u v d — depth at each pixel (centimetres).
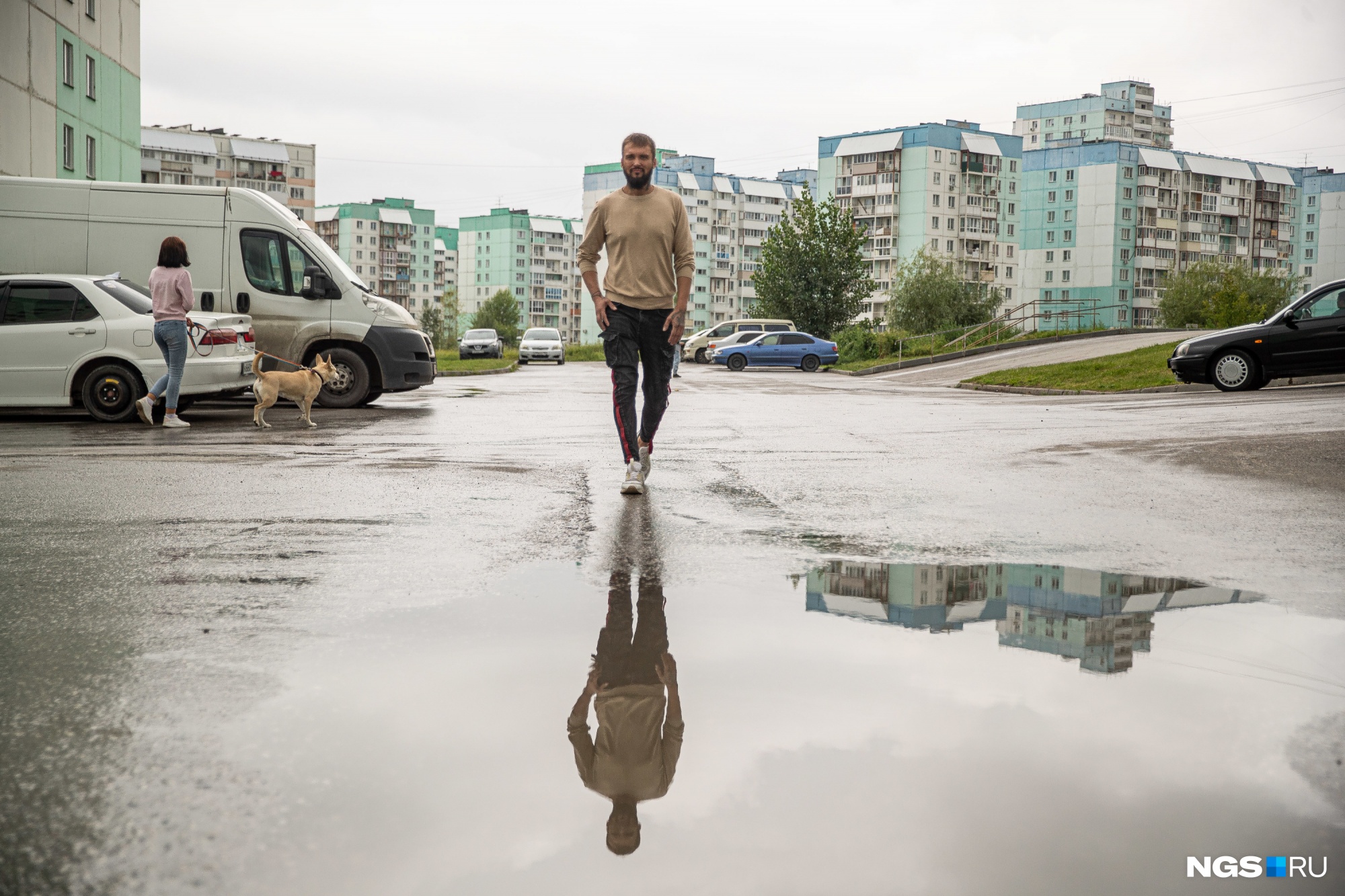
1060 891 162
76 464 766
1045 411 1376
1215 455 785
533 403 1616
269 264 1393
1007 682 262
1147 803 193
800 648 294
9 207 1360
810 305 6372
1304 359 1695
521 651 292
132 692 259
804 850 174
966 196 11950
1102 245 12475
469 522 519
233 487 644
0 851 177
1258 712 242
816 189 12631
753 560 424
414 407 1491
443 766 211
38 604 352
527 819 186
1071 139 13150
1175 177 12688
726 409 1466
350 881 166
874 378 3195
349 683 264
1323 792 198
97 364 1159
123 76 3997
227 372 1177
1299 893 162
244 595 363
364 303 1409
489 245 18588
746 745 220
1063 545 461
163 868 171
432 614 334
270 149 12719
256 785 202
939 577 393
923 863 170
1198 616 335
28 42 3189
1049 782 202
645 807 190
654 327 628
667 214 621
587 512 550
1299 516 541
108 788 202
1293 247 13550
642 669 273
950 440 955
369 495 611
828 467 756
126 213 1370
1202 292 9469
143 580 388
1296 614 338
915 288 7925
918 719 235
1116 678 266
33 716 242
